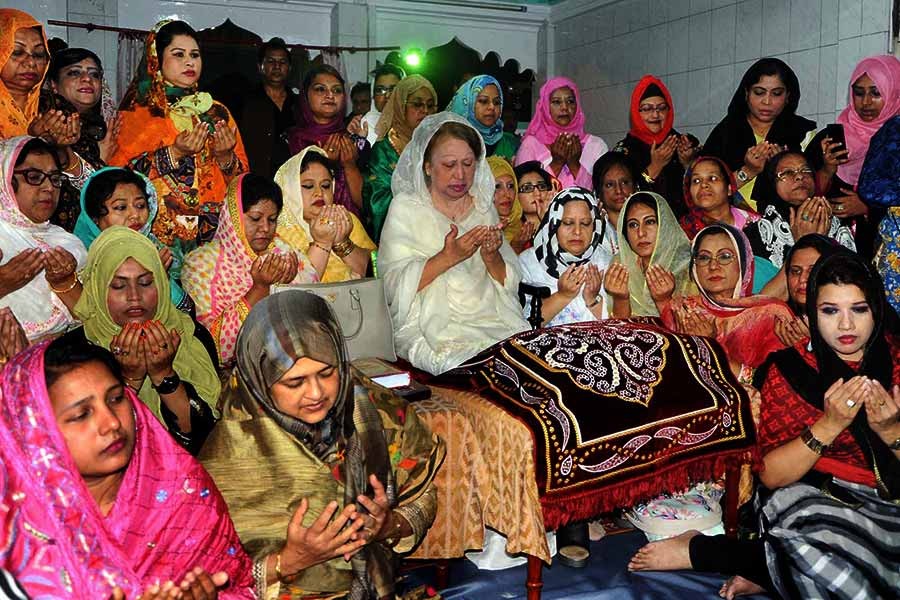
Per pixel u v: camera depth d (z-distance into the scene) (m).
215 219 3.62
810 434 2.41
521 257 3.52
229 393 1.93
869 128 4.38
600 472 2.41
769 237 3.80
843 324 2.41
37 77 3.33
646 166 4.71
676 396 2.54
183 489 1.66
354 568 1.94
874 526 2.39
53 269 2.56
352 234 3.68
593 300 3.33
